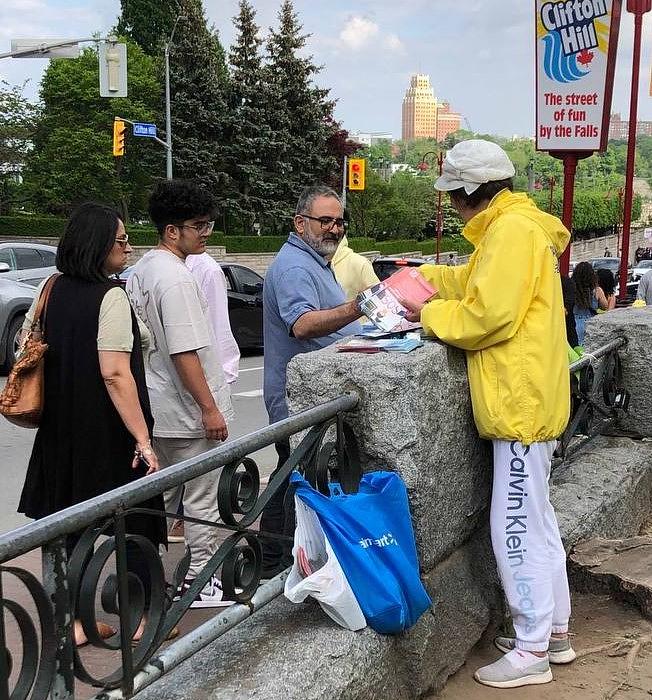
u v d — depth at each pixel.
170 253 3.58
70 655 1.78
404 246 46.78
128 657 1.92
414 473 2.58
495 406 2.72
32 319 3.09
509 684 2.79
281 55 39.34
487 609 3.04
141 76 36.78
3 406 2.95
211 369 3.71
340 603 2.29
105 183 36.69
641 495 4.51
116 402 2.96
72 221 3.03
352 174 30.00
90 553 1.83
